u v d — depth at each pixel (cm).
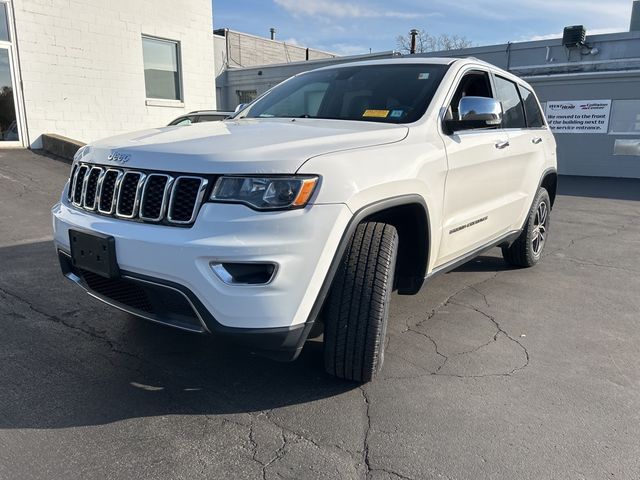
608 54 1600
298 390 297
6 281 471
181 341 356
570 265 579
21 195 858
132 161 266
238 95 2462
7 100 1180
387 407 281
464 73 396
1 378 302
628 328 398
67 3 1241
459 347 357
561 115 1697
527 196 499
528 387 305
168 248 242
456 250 379
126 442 247
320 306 261
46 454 237
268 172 241
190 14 1523
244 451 243
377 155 285
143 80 1427
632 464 237
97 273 271
